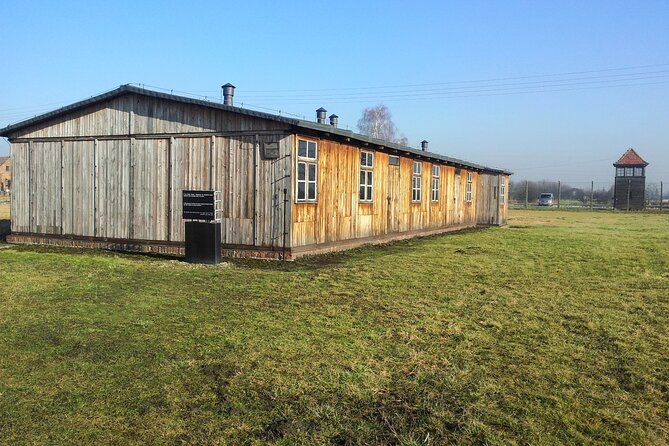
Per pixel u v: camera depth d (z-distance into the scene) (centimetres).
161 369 484
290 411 397
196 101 1263
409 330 611
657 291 869
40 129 1510
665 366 504
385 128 5497
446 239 1856
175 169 1314
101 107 1418
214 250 1123
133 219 1376
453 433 367
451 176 2358
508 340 581
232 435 363
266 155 1201
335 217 1392
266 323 637
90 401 416
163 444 351
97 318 661
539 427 377
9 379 461
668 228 2453
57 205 1490
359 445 350
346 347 548
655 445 356
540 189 7288
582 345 567
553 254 1366
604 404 418
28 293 805
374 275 984
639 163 5009
